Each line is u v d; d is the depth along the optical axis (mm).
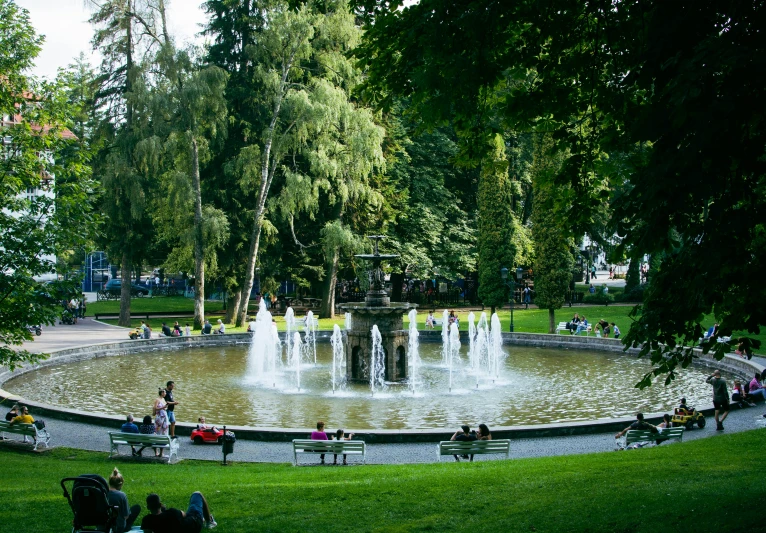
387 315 31594
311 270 56750
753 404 25000
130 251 52188
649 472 13805
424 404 27125
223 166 51500
